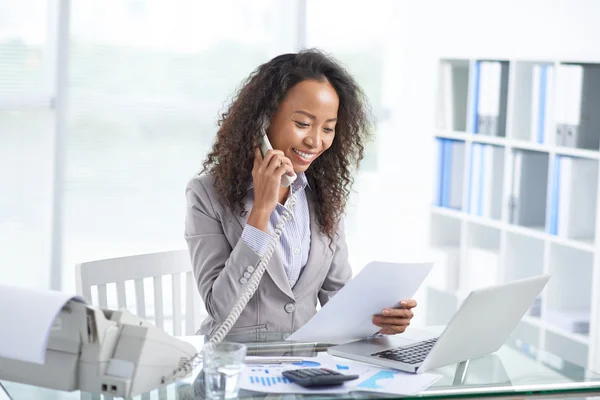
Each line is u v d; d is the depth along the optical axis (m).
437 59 4.11
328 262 2.25
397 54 4.70
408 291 1.92
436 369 1.73
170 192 4.43
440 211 4.09
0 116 4.11
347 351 1.80
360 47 4.69
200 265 2.12
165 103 4.36
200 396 1.54
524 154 3.54
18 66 4.10
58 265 4.23
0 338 1.45
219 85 4.44
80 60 4.19
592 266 3.42
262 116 2.10
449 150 4.07
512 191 3.58
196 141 4.44
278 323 2.13
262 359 1.74
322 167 2.27
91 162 4.27
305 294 2.20
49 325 1.42
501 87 3.72
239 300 2.00
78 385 1.49
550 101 3.39
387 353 1.78
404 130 4.61
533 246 3.68
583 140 3.23
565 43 3.38
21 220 4.21
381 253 4.75
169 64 4.35
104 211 4.32
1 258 4.19
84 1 4.16
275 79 2.11
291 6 4.51
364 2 4.66
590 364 3.13
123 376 1.46
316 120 2.09
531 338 3.58
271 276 2.11
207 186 2.18
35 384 1.52
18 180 4.18
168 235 4.45
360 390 1.56
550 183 3.34
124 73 4.28
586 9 3.24
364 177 4.78
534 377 1.70
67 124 4.20
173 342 1.54
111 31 4.23
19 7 4.07
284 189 2.19
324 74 2.17
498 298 1.72
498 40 3.80
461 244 3.96
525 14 3.63
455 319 1.63
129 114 4.31
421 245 4.36
